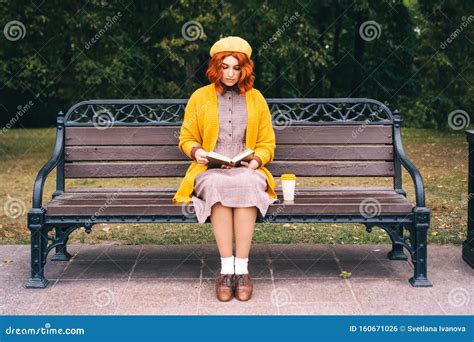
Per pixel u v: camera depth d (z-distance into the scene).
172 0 12.41
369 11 15.65
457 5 15.09
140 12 12.43
